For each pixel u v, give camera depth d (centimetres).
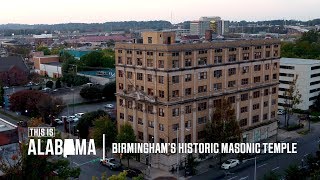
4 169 6006
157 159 8738
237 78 9888
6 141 7338
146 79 8831
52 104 12394
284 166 8631
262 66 10531
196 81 8938
